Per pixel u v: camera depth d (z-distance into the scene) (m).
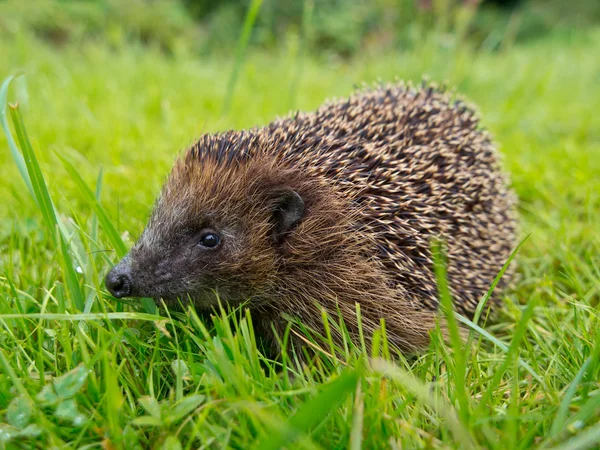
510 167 0.40
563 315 0.24
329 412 0.16
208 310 0.23
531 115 0.57
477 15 1.36
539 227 0.34
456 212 0.25
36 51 0.71
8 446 0.15
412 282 0.23
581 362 0.20
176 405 0.17
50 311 0.22
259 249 0.22
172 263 0.22
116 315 0.18
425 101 0.30
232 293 0.23
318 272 0.23
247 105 0.54
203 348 0.18
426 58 0.64
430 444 0.15
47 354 0.19
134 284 0.21
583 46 1.10
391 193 0.24
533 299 0.16
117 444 0.15
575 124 0.54
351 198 0.23
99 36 0.98
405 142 0.26
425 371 0.19
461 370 0.15
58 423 0.16
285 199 0.22
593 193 0.36
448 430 0.16
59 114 0.49
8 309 0.20
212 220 0.22
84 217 0.29
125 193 0.33
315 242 0.22
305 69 0.76
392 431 0.16
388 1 0.94
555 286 0.28
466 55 0.67
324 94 0.61
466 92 0.64
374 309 0.22
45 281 0.23
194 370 0.18
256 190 0.22
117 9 1.03
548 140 0.50
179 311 0.23
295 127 0.26
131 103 0.53
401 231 0.23
